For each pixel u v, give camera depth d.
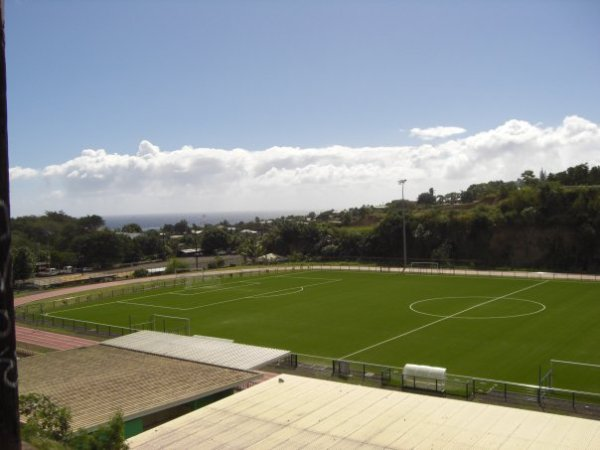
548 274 66.38
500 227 83.62
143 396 19.64
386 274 72.12
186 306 53.03
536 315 42.12
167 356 25.48
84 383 21.36
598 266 74.38
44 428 13.62
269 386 19.20
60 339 40.50
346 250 99.12
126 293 64.12
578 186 87.62
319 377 27.84
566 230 77.81
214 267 93.44
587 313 42.19
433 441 14.49
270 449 14.24
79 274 93.81
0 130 4.88
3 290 5.07
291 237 110.94
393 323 41.47
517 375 27.67
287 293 58.66
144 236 127.56
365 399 17.77
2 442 5.18
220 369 23.19
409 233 92.44
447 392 24.61
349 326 41.12
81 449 12.34
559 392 24.36
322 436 14.98
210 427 15.79
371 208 144.25
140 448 14.46
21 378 22.27
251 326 42.56
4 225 5.00
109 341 29.11
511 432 15.01
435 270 74.69
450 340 35.53
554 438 14.57
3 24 4.92
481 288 56.94
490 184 147.50
